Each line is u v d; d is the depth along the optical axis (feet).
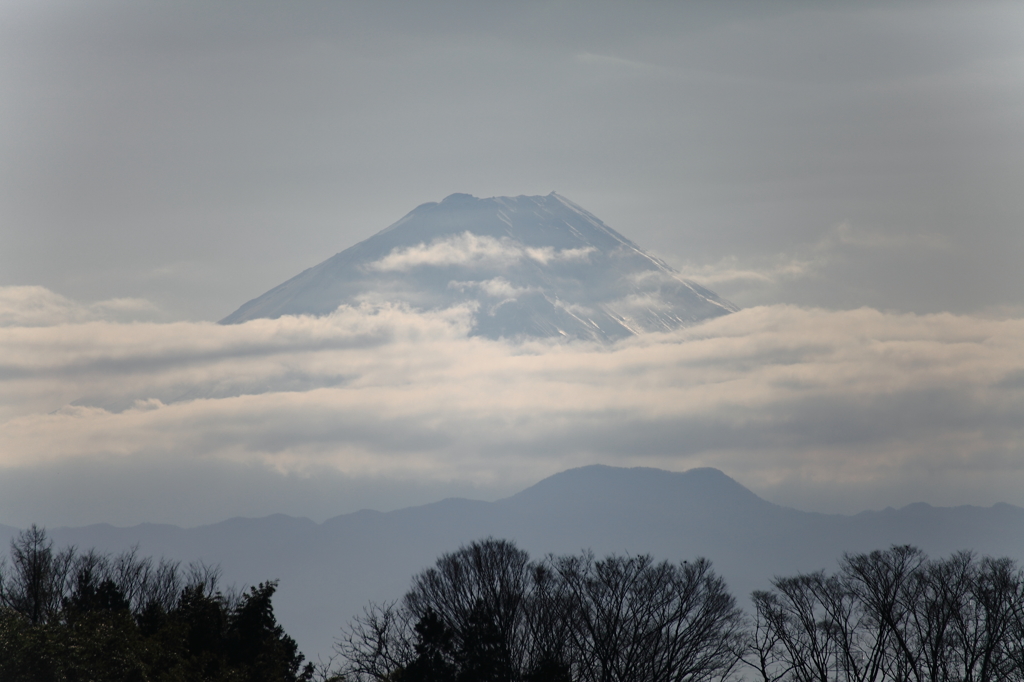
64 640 505.66
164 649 584.40
